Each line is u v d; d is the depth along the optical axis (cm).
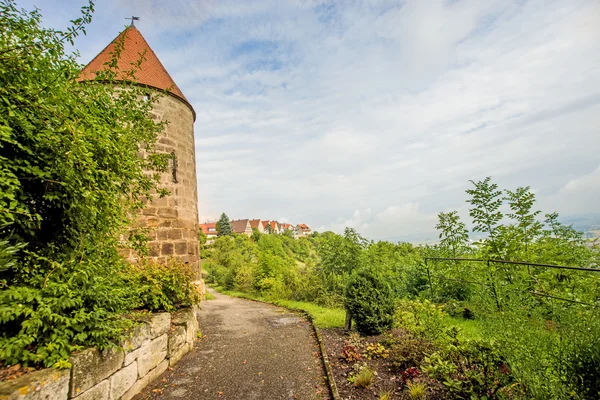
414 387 342
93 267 329
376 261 990
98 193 330
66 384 271
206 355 541
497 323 329
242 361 510
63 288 288
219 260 3192
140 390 399
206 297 1314
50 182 297
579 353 264
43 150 289
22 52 266
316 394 390
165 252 884
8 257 257
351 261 1026
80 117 302
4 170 238
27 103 268
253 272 1553
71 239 331
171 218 914
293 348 571
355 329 645
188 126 1043
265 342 614
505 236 546
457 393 319
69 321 291
